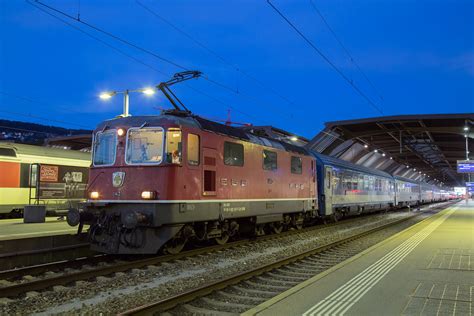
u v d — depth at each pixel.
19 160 22.38
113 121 12.09
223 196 13.02
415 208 51.88
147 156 11.26
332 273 9.00
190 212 11.51
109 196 11.52
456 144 57.19
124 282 8.85
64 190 24.48
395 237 16.09
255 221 15.20
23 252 10.95
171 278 9.41
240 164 14.08
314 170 20.67
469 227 20.31
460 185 175.12
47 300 7.43
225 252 12.84
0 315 6.56
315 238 17.25
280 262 10.41
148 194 10.84
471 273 8.98
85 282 8.74
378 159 75.81
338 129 47.94
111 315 6.45
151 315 6.28
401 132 47.53
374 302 6.67
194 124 12.07
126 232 11.02
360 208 29.67
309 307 6.41
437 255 11.52
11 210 21.97
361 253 11.83
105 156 11.89
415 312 6.13
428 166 91.56
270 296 7.68
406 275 8.77
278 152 16.91
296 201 18.28
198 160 11.97
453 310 6.22
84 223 11.78
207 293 7.59
